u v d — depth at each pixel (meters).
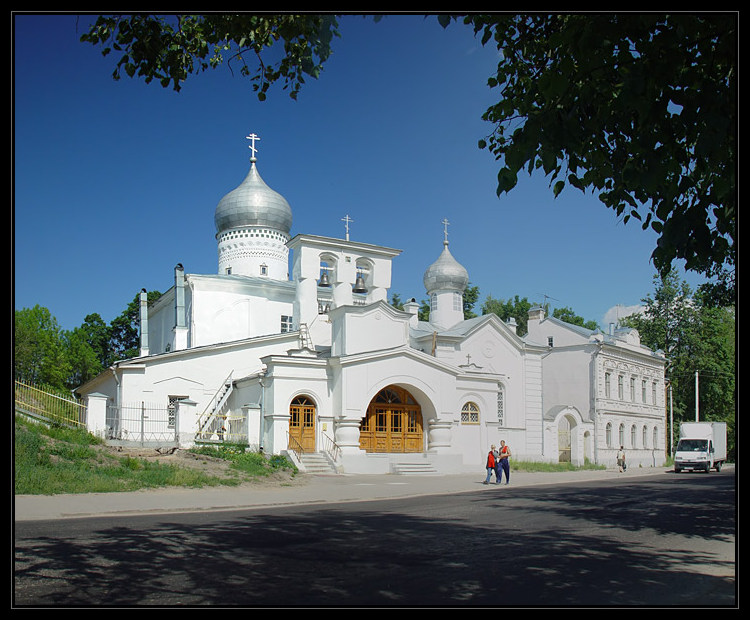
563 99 7.47
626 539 12.71
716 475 39.31
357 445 33.47
